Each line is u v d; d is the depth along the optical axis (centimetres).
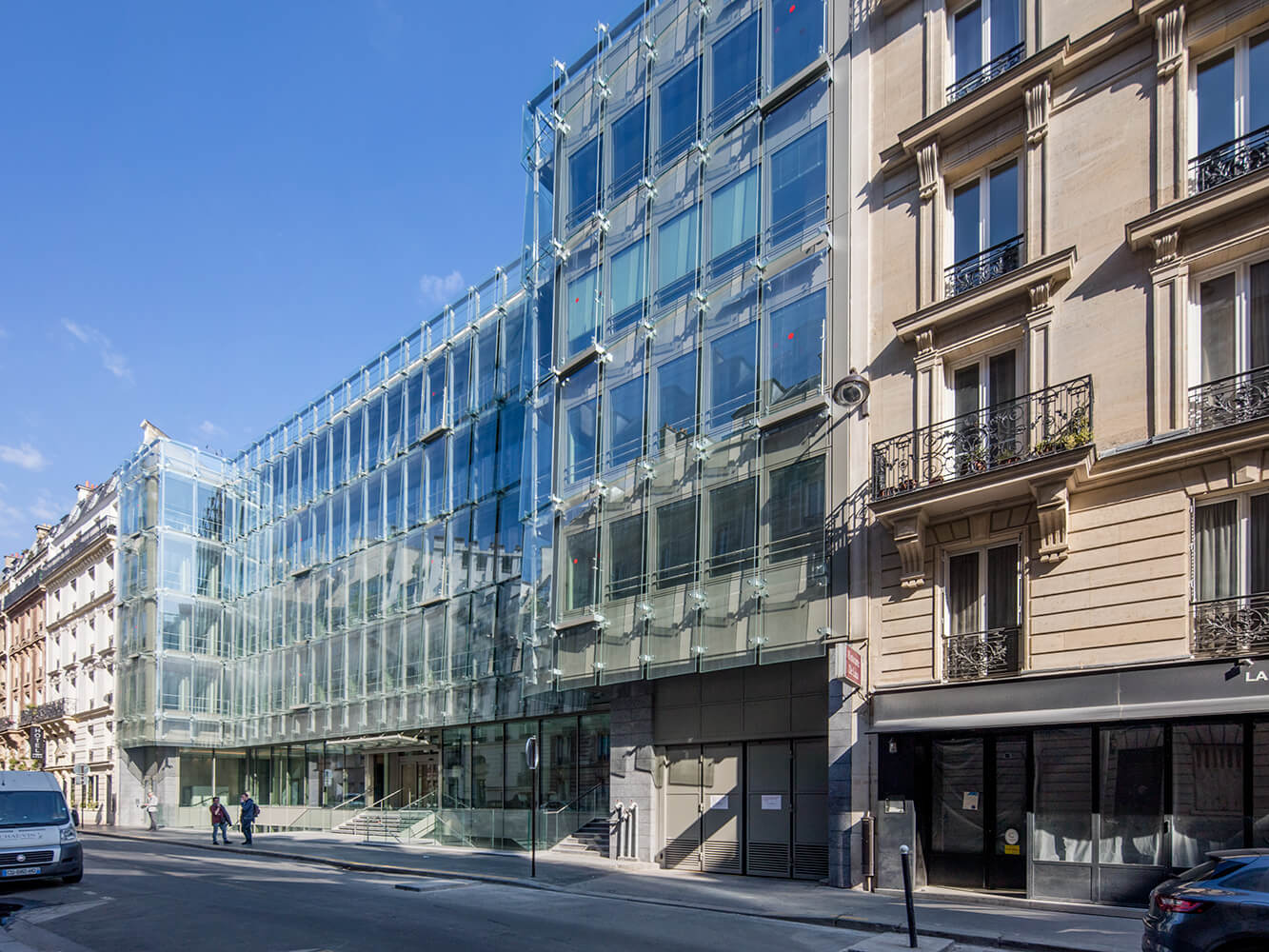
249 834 2855
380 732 3250
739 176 2033
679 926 1256
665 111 2242
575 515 2275
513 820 2517
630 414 2172
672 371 2089
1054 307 1488
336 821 3272
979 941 1114
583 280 2397
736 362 1958
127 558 4628
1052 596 1420
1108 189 1449
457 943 1119
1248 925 726
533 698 2633
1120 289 1410
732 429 1936
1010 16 1655
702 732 1991
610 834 2131
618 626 2092
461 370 3170
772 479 1852
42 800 1812
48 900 1581
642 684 2127
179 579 4394
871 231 1794
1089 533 1388
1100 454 1382
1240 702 1155
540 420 2462
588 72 2505
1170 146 1377
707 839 1952
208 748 4356
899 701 1561
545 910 1417
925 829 1559
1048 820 1375
